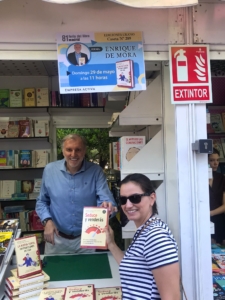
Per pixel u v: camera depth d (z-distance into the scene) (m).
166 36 1.72
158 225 1.25
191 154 1.70
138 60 1.68
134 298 1.20
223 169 3.72
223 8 1.74
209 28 1.74
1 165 3.96
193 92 1.71
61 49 1.65
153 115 2.15
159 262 1.13
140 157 2.13
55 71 3.94
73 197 2.44
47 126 3.99
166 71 2.09
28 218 3.94
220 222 3.00
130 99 2.62
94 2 1.68
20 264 1.62
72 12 1.67
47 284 1.67
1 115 4.11
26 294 1.60
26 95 3.94
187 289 1.68
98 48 1.67
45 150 4.06
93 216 1.69
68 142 2.34
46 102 3.95
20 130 3.96
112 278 1.89
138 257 1.22
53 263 2.17
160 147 2.14
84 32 1.67
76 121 4.27
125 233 2.15
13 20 1.65
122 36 1.69
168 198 2.08
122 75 1.67
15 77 4.11
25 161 3.98
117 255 1.63
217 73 3.77
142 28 1.71
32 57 1.66
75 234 2.48
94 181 2.48
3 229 1.98
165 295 1.11
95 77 1.66
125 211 1.36
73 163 2.36
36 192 4.01
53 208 2.47
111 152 3.47
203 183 1.70
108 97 2.83
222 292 1.76
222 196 2.97
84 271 2.01
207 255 1.68
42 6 1.66
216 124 3.71
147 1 1.43
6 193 3.98
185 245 1.68
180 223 1.69
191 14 1.73
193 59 1.71
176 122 1.72
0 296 1.66
